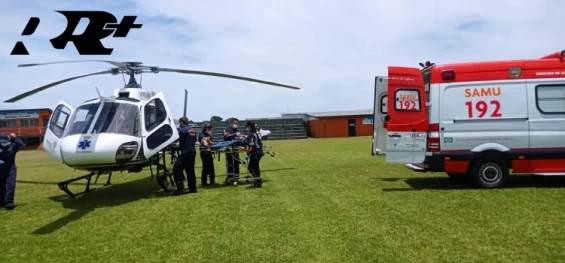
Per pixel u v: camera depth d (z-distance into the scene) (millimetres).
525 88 7434
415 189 7816
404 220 5496
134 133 7688
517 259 3949
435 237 4707
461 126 7484
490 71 7477
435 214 5750
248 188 8719
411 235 4820
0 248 5043
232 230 5359
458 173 7633
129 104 7914
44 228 5949
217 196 7895
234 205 6945
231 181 9500
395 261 4016
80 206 7562
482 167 7516
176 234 5297
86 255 4629
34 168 16422
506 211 5758
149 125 8133
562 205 6027
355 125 41719
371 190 7898
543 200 6391
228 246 4699
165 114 8719
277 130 41469
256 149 8773
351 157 15562
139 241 5066
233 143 9266
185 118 8578
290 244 4668
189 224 5781
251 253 4426
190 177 8492
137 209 7016
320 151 19391
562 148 7379
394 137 7633
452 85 7504
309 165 13039
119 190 9438
